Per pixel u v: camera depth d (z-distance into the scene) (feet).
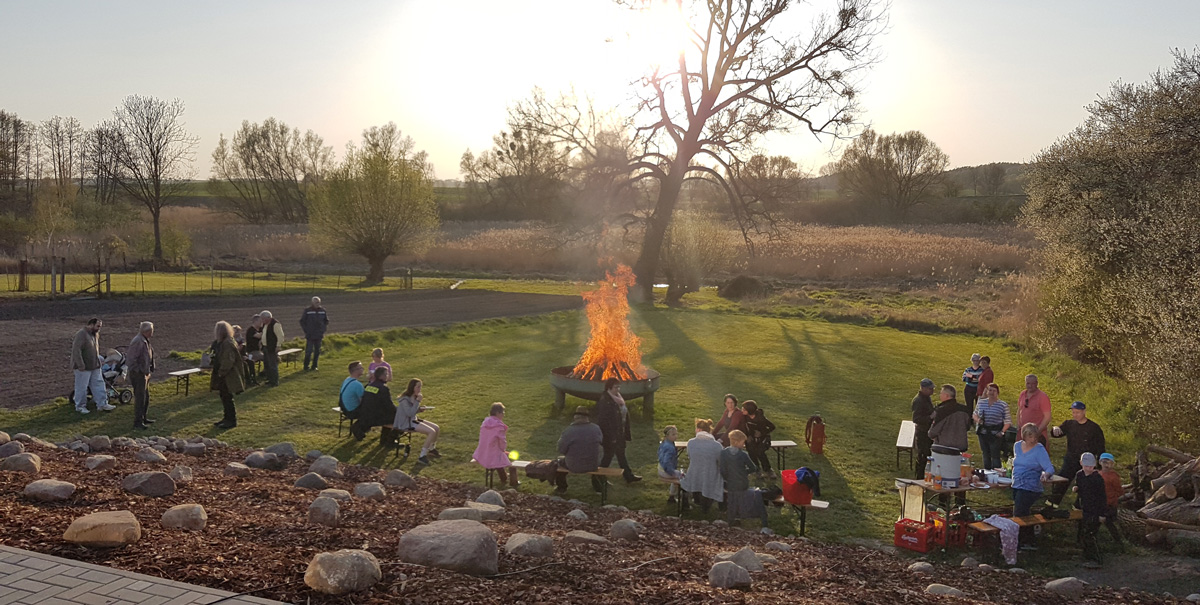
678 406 59.57
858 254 178.60
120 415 49.96
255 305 109.81
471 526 20.61
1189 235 64.90
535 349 83.71
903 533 32.89
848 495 40.11
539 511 33.27
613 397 40.98
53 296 105.91
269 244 213.46
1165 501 36.99
